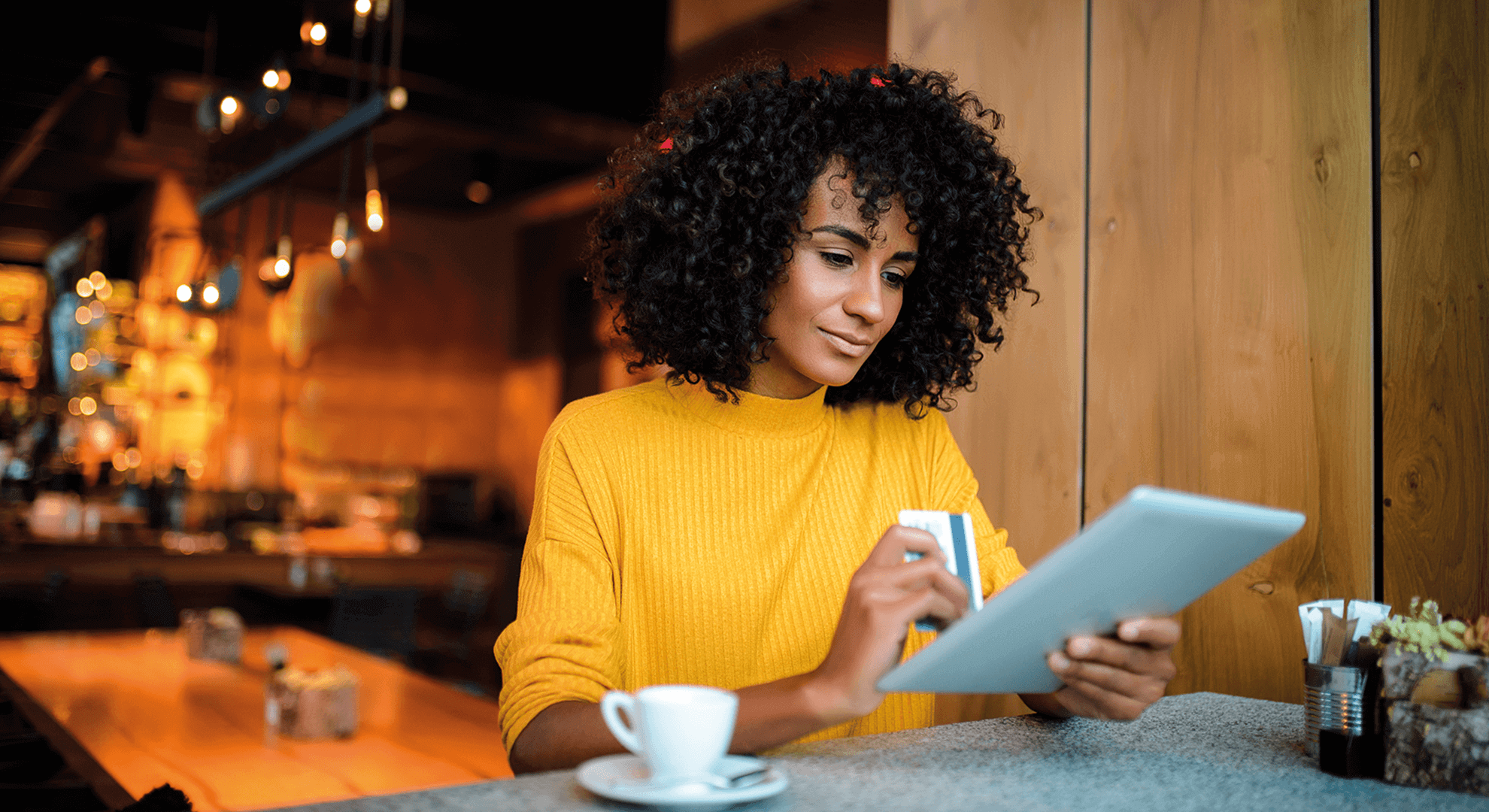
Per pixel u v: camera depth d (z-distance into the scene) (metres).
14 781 1.85
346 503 8.02
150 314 7.51
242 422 7.90
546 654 0.93
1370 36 1.42
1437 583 1.32
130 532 6.10
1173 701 1.15
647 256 1.21
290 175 4.64
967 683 0.80
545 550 1.03
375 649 4.84
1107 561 0.68
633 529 1.09
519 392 9.02
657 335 1.18
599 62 4.83
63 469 7.09
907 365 1.26
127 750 2.39
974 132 1.23
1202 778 0.80
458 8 4.89
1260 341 1.52
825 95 1.08
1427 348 1.35
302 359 8.18
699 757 0.68
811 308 1.07
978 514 1.25
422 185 7.95
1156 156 1.67
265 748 2.45
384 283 8.62
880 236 1.06
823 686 0.77
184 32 4.61
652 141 1.25
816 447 1.20
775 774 0.72
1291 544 1.47
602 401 1.16
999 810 0.69
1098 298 1.74
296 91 5.23
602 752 0.80
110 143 6.84
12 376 8.62
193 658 3.47
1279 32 1.52
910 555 0.84
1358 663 0.86
